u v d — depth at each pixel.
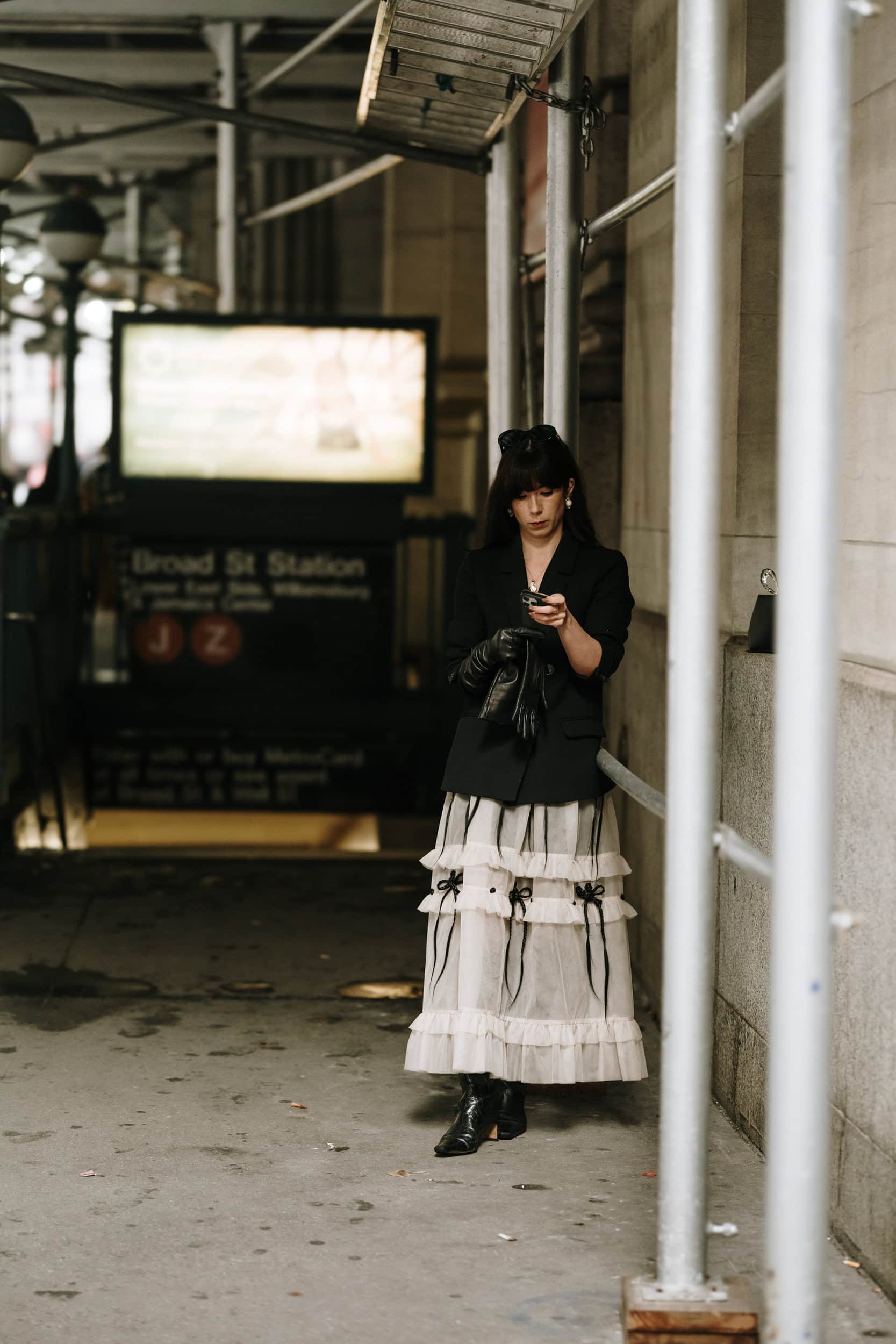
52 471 12.59
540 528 4.18
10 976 5.89
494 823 4.11
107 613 15.76
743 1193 3.93
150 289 23.05
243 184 12.98
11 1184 3.93
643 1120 4.50
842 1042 3.59
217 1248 3.55
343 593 10.87
